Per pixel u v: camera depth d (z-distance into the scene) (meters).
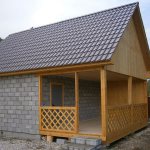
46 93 13.61
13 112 14.13
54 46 14.34
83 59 11.45
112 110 11.77
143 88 17.95
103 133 11.02
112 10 15.21
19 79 13.97
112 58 11.02
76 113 11.80
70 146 10.72
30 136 13.35
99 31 13.45
